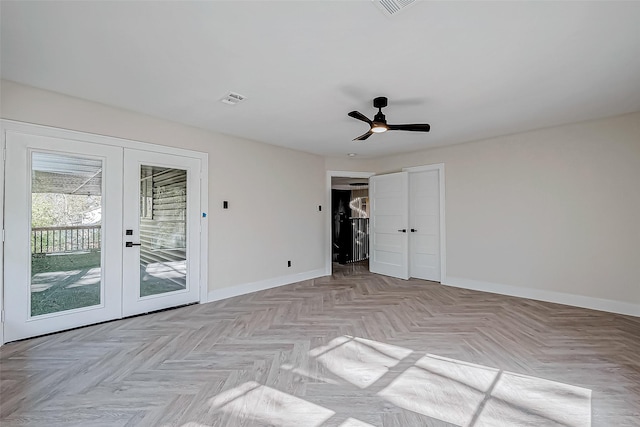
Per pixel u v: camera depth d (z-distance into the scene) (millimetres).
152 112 3283
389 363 2275
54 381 2027
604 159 3439
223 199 4094
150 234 3445
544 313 3379
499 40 1943
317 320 3203
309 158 5320
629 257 3299
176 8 1645
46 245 2803
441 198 4863
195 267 3807
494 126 3742
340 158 5730
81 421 1642
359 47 2031
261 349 2516
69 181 2914
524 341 2646
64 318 2887
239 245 4270
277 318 3266
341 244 7254
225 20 1746
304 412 1728
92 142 3018
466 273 4586
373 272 5820
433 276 5078
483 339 2693
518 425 1615
